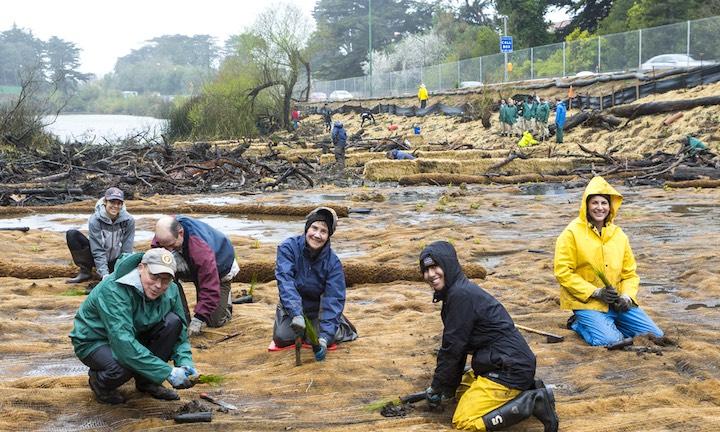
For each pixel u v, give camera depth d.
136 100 169.25
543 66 48.72
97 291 5.41
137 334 5.59
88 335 5.46
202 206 18.36
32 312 8.55
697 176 22.38
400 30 105.00
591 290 7.00
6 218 17.67
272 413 5.54
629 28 52.56
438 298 5.53
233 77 55.03
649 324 7.09
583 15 63.28
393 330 7.75
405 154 28.50
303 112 69.62
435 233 14.16
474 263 11.05
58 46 175.62
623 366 6.38
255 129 51.34
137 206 19.00
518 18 64.06
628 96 35.50
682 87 33.62
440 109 48.47
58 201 20.45
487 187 23.33
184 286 10.08
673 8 49.56
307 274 6.79
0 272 10.71
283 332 6.91
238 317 8.16
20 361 6.82
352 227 15.55
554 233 14.22
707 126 28.81
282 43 54.62
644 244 12.80
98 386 5.56
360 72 99.44
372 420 5.39
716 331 7.44
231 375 6.34
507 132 37.44
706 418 5.16
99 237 9.30
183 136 52.00
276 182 24.17
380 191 22.67
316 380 6.12
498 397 5.22
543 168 26.22
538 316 8.03
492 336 5.32
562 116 32.44
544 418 5.07
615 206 7.04
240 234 14.81
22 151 31.73
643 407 5.51
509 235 14.05
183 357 5.67
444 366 5.41
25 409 5.48
